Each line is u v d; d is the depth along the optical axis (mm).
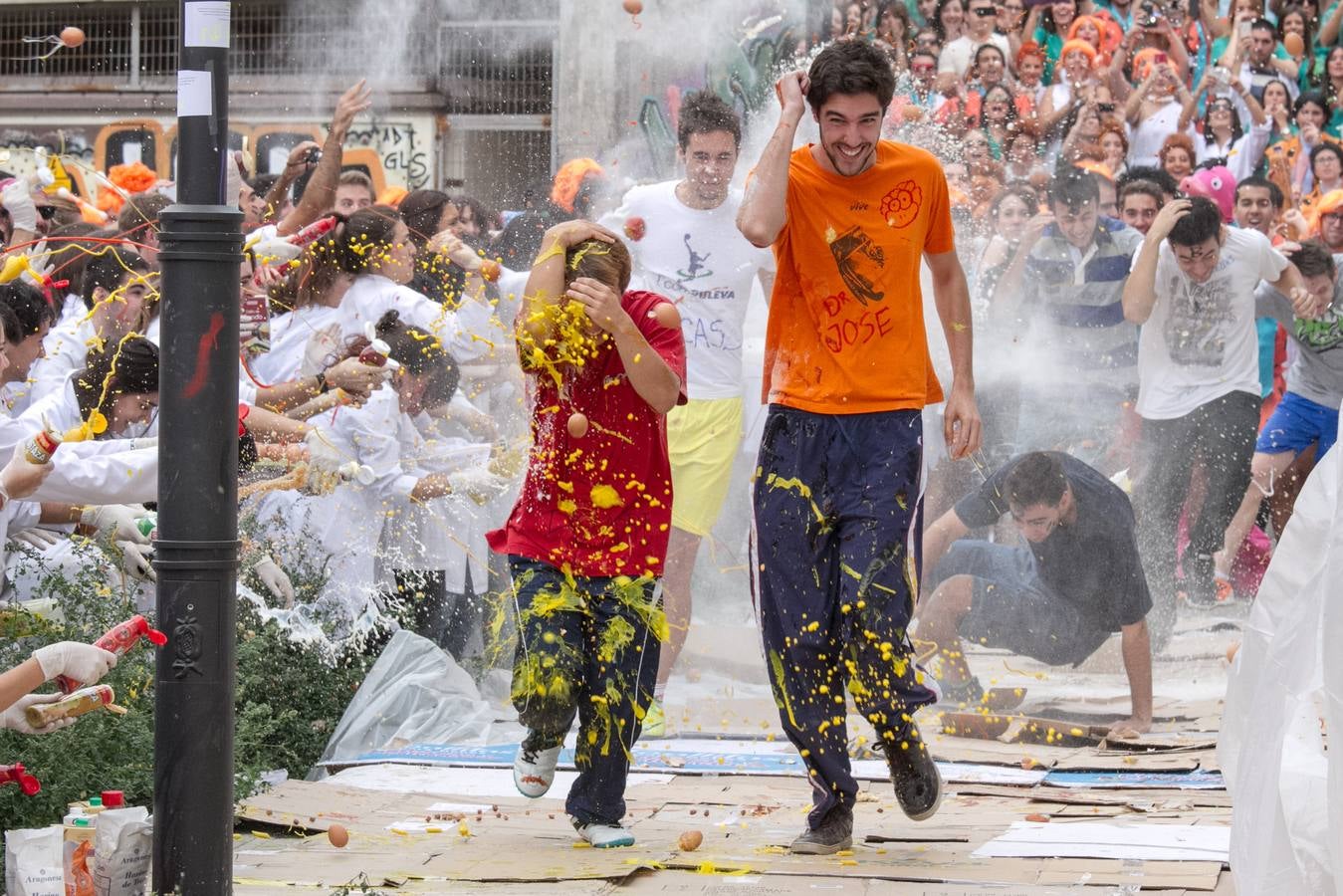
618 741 7379
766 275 10453
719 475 10250
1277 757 5738
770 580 7324
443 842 7434
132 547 8414
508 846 7367
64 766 6949
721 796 8336
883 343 7219
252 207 12430
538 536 7371
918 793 7391
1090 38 16875
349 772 8797
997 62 16016
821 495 7281
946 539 10414
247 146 17625
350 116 11883
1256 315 14242
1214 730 9773
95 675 5637
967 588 10211
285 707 9211
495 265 10195
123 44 19359
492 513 11352
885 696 7227
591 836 7398
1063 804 8078
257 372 11320
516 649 7359
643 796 8336
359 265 11250
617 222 10453
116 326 10266
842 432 7230
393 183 18016
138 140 19328
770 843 7422
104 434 8477
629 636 7359
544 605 7305
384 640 10336
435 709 9602
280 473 10109
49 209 12945
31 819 6656
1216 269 12938
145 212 10758
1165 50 17172
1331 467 6059
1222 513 13227
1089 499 9812
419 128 17938
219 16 5789
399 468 10602
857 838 7477
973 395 7641
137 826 5941
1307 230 15195
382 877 6797
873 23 16500
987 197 14602
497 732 9633
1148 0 17297
